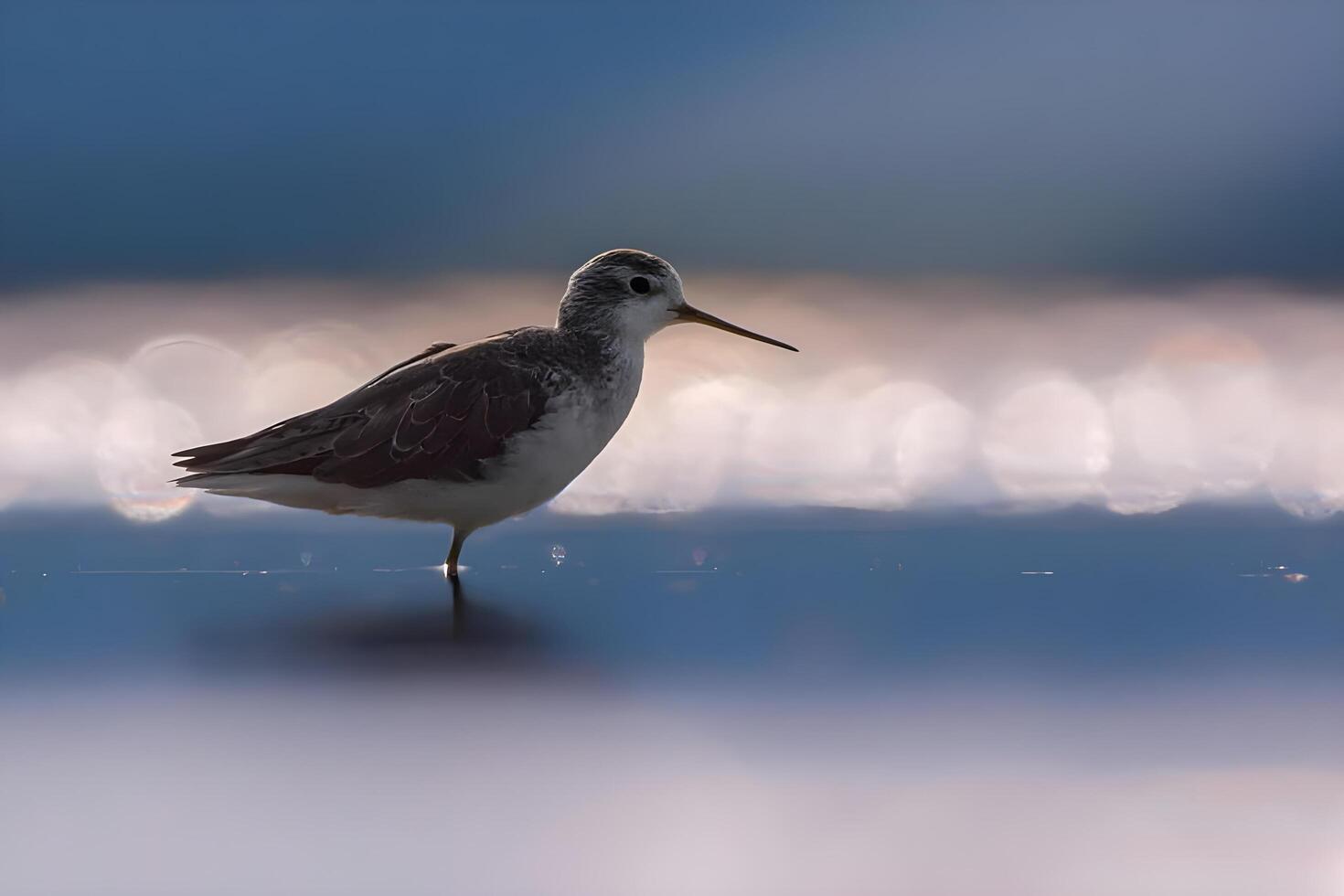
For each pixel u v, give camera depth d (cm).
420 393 1220
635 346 1318
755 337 1359
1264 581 1256
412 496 1223
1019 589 1238
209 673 991
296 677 983
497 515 1258
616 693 945
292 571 1320
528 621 1135
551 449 1232
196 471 1217
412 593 1231
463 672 993
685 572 1312
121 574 1298
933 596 1213
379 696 939
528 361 1246
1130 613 1152
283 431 1220
